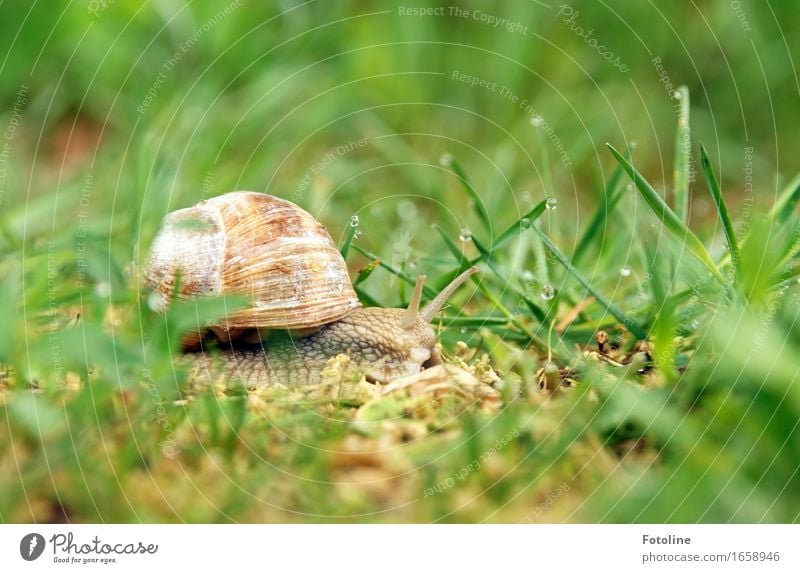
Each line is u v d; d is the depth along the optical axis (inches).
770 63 22.5
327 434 14.9
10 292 15.6
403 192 21.5
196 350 16.6
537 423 15.0
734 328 15.0
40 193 20.7
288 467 14.7
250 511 14.7
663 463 14.8
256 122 21.5
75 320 16.5
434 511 14.7
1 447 14.9
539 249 17.1
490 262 16.9
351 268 19.5
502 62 22.8
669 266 16.8
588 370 15.5
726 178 22.2
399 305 17.3
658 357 15.3
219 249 16.5
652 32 23.0
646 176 22.4
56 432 14.8
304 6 22.7
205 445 14.9
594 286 17.3
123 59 22.0
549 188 19.0
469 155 22.3
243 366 16.3
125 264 17.5
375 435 15.0
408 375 16.1
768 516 14.6
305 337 16.5
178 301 16.5
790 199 16.6
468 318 16.5
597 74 23.0
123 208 19.2
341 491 14.7
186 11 22.1
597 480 14.8
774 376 14.6
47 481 14.7
